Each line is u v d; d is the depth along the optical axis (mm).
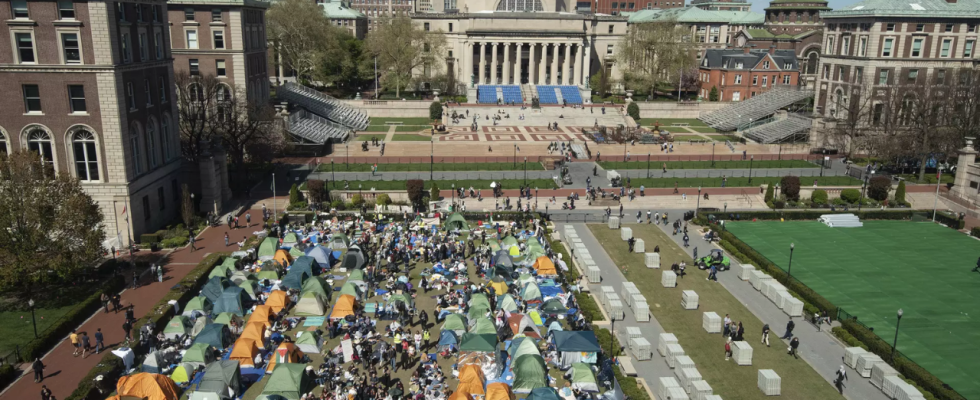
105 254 63219
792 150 127312
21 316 54375
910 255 75438
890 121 114438
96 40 65562
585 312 57562
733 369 49969
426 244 73312
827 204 94500
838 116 127688
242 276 60438
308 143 117500
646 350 51062
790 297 60219
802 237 81750
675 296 63562
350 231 78125
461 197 92500
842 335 54750
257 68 121938
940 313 59844
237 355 47438
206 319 52219
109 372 44625
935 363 50938
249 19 116250
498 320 54156
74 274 59281
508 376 47375
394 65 169250
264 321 52250
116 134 67938
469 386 43938
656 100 175875
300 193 88812
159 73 79125
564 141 131875
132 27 71750
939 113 109250
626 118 155000
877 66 118875
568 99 172625
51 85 66375
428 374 46656
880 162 116875
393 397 43156
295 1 160750
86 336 48938
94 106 67250
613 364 48188
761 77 172750
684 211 91812
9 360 47312
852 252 76312
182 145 93250
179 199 84125
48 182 55656
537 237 76375
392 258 67000
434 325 55188
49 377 45656
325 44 165500
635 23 195875
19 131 67000
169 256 69250
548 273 64750
